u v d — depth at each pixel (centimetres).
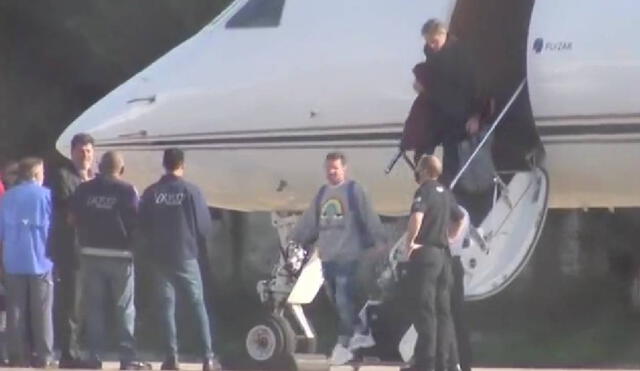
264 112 7012
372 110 6812
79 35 10219
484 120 6625
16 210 6116
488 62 6650
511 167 6675
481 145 6481
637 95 6362
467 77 6438
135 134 7181
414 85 6475
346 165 6706
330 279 6022
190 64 7225
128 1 10119
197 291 6041
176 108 7144
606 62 6412
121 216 6053
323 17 6981
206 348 6078
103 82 10306
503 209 6519
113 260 6075
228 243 10288
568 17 6525
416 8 6781
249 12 7169
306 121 6938
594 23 6469
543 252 9706
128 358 6128
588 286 9662
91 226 6059
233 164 7100
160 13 10075
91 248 6072
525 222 6525
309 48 6962
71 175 6309
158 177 7194
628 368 7762
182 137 7138
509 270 6438
